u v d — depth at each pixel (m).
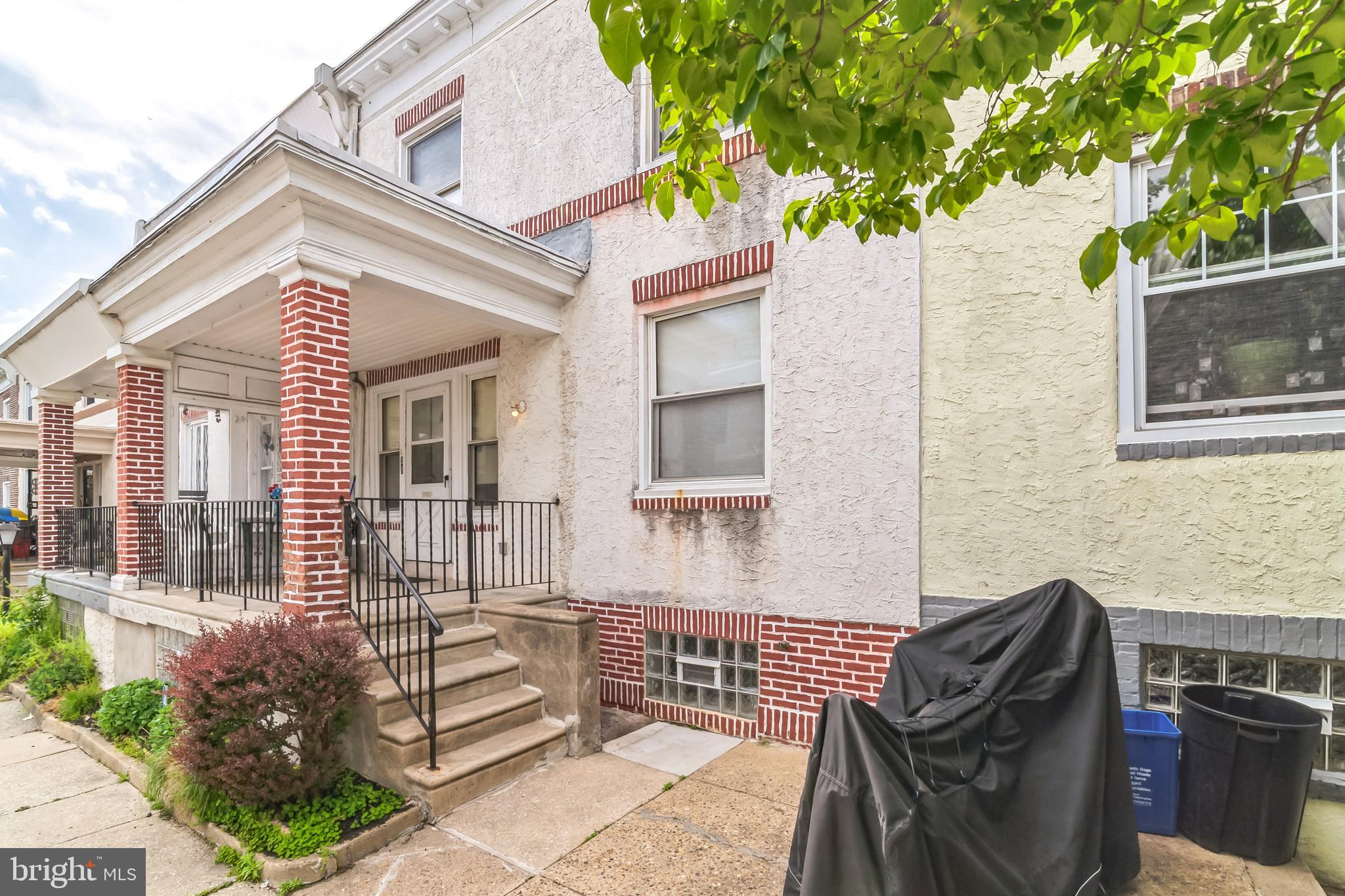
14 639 7.79
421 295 5.17
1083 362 3.85
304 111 9.06
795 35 1.72
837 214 2.92
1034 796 2.56
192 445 9.27
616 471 5.76
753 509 4.96
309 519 4.40
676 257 5.52
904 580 4.33
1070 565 3.84
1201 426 3.59
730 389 5.27
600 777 4.14
